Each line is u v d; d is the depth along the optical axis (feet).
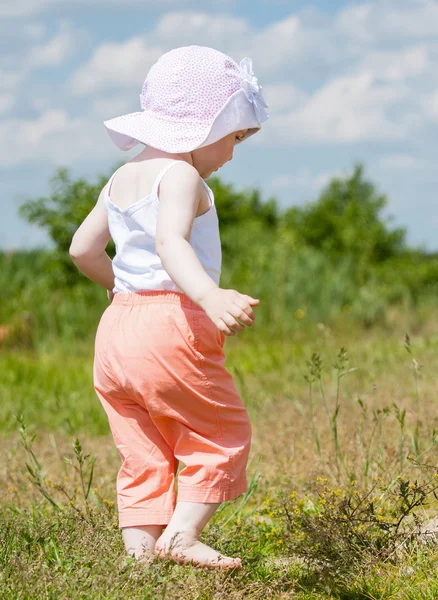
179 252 13.71
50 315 62.44
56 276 69.46
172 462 14.93
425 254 86.07
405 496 16.01
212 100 15.33
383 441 23.15
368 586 14.66
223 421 14.49
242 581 14.49
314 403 30.71
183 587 13.56
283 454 24.07
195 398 14.33
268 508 19.10
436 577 14.52
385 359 39.63
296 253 77.36
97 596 13.12
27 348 58.85
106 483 23.02
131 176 15.28
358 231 84.69
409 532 16.12
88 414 35.53
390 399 29.07
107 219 16.07
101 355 14.98
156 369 14.26
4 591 13.33
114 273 15.55
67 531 16.21
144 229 14.79
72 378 44.65
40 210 69.36
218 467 14.25
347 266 75.77
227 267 74.33
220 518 19.33
